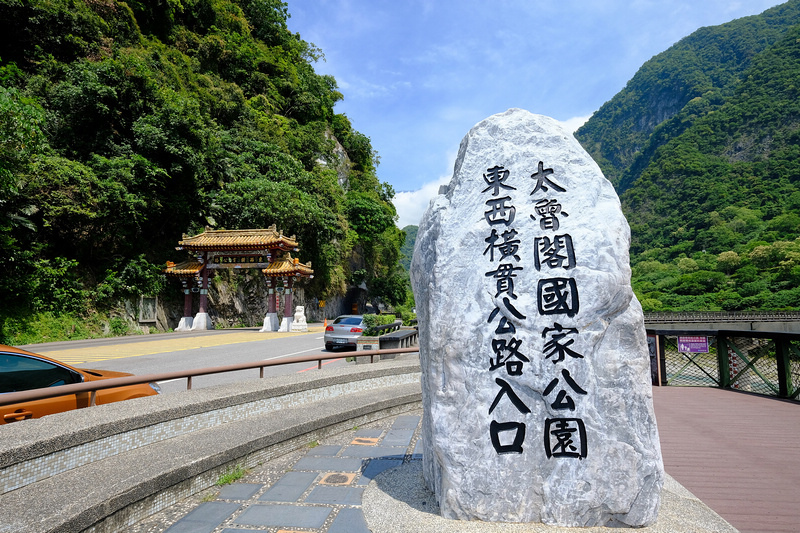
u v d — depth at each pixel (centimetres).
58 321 1783
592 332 316
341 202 4288
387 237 5162
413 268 397
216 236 2408
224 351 1394
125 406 461
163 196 2419
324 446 524
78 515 283
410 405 704
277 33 4747
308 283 3566
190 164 2427
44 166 1809
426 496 352
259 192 2925
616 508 297
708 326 3397
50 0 2234
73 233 1944
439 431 319
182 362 1152
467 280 340
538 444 309
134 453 409
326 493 388
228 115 3366
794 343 692
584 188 347
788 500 355
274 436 480
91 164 2055
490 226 348
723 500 356
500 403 316
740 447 483
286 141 3772
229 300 2766
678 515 313
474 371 323
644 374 315
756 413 619
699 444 494
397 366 785
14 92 1158
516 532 291
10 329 1591
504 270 336
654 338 848
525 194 352
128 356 1263
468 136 394
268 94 4109
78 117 2131
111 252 2133
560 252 333
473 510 308
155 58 2655
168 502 362
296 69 4731
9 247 1678
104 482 338
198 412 489
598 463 303
